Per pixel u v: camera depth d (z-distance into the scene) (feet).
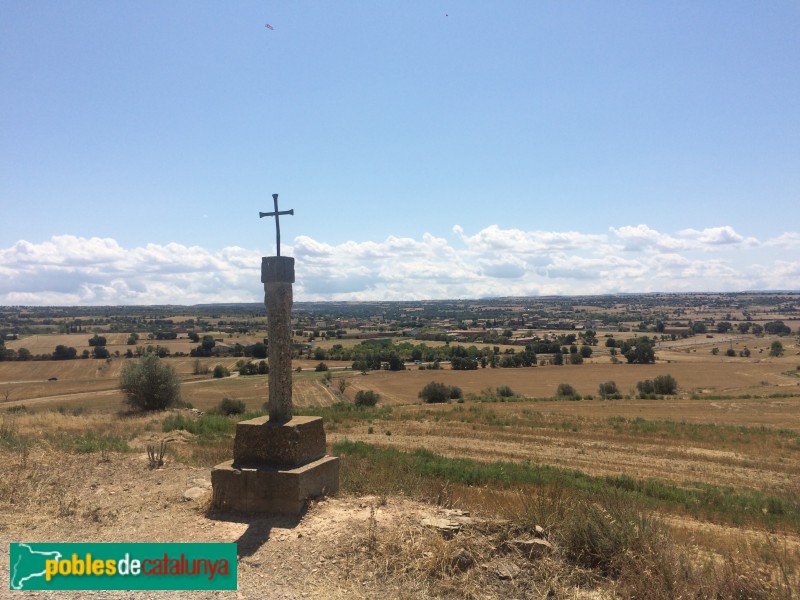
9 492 27.91
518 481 45.06
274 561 19.80
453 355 297.94
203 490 29.07
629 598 17.88
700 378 219.61
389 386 198.59
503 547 20.39
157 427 69.15
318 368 257.75
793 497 43.39
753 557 25.26
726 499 43.93
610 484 48.47
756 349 364.58
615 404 126.82
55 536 22.50
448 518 22.98
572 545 20.75
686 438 79.92
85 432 58.59
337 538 21.44
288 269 26.99
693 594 17.92
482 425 89.40
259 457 25.84
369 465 41.68
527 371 244.22
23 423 64.23
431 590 17.94
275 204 27.20
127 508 26.45
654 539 20.58
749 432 85.51
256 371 224.12
